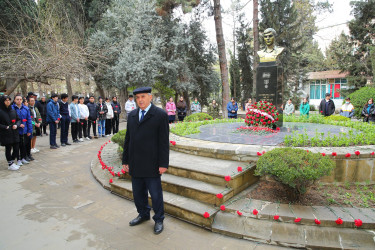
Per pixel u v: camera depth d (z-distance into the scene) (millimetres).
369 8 17266
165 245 2723
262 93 6738
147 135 2891
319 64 28938
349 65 18453
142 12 14109
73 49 10250
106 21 15398
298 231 2721
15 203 3865
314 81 26906
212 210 3117
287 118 8578
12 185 4648
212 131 6500
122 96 18359
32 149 7348
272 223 2834
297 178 2875
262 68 6684
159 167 2900
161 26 14969
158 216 3000
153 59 13977
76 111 8820
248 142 4855
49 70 9531
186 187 3490
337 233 2645
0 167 5824
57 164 6090
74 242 2801
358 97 13547
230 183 3383
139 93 2859
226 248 2650
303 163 2945
